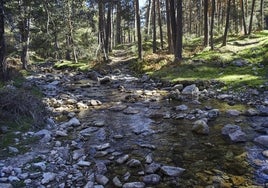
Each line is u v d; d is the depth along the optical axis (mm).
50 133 10570
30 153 8883
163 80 20797
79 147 9578
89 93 18906
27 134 10234
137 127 11602
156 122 12172
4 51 18516
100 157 8828
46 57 49312
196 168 7969
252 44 29719
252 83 16953
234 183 7137
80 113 13906
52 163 8320
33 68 33000
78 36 46281
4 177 7418
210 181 7277
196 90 17344
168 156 8789
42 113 12461
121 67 31531
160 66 26469
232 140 9742
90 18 45344
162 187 7090
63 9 42219
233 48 27641
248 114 12391
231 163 8195
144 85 21156
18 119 11016
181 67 22828
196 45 38250
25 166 8023
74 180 7445
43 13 36969
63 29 43469
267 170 7609
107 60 34406
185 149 9273
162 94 17703
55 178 7488
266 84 16594
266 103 13812
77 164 8266
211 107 13812
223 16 53938
